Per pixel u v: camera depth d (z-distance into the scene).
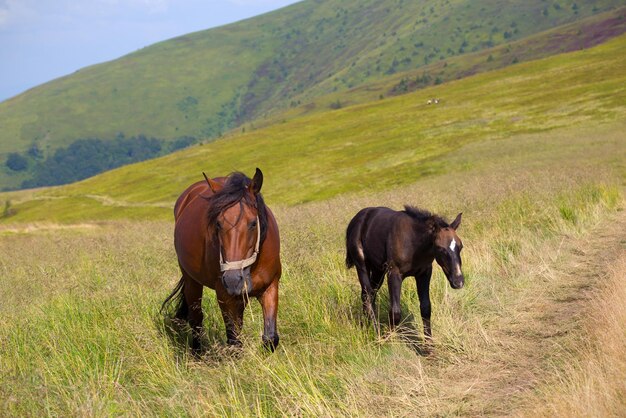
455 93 108.31
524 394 5.00
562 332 6.56
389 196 21.55
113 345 6.36
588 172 24.38
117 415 4.94
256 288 6.16
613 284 7.23
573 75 90.62
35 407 5.02
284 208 25.31
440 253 6.31
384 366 5.82
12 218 94.81
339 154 74.88
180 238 7.08
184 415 4.91
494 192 18.00
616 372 4.65
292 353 6.03
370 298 7.44
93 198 95.44
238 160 93.50
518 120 64.56
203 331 7.05
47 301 8.66
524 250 10.45
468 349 6.31
